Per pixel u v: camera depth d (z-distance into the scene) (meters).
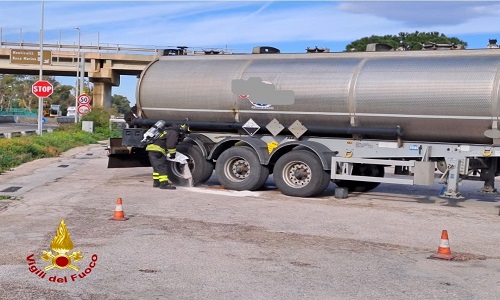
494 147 13.61
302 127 15.36
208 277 7.60
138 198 14.16
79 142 37.12
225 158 15.96
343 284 7.45
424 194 16.52
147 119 17.50
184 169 16.50
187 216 11.93
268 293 6.99
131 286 7.16
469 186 18.91
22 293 6.78
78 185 16.53
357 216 12.55
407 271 8.16
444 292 7.20
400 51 14.55
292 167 15.22
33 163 23.12
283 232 10.62
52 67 63.50
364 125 14.70
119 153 17.83
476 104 13.27
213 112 16.39
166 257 8.55
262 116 15.80
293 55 15.86
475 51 13.74
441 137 14.04
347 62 14.94
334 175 14.90
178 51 17.72
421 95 13.77
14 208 12.48
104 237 9.75
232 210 12.82
